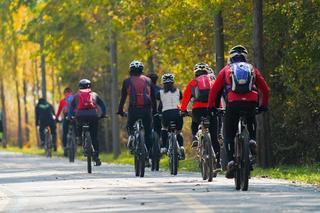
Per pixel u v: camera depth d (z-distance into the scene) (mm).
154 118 42281
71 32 72438
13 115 155500
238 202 24141
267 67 49188
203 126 33344
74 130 57188
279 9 47438
